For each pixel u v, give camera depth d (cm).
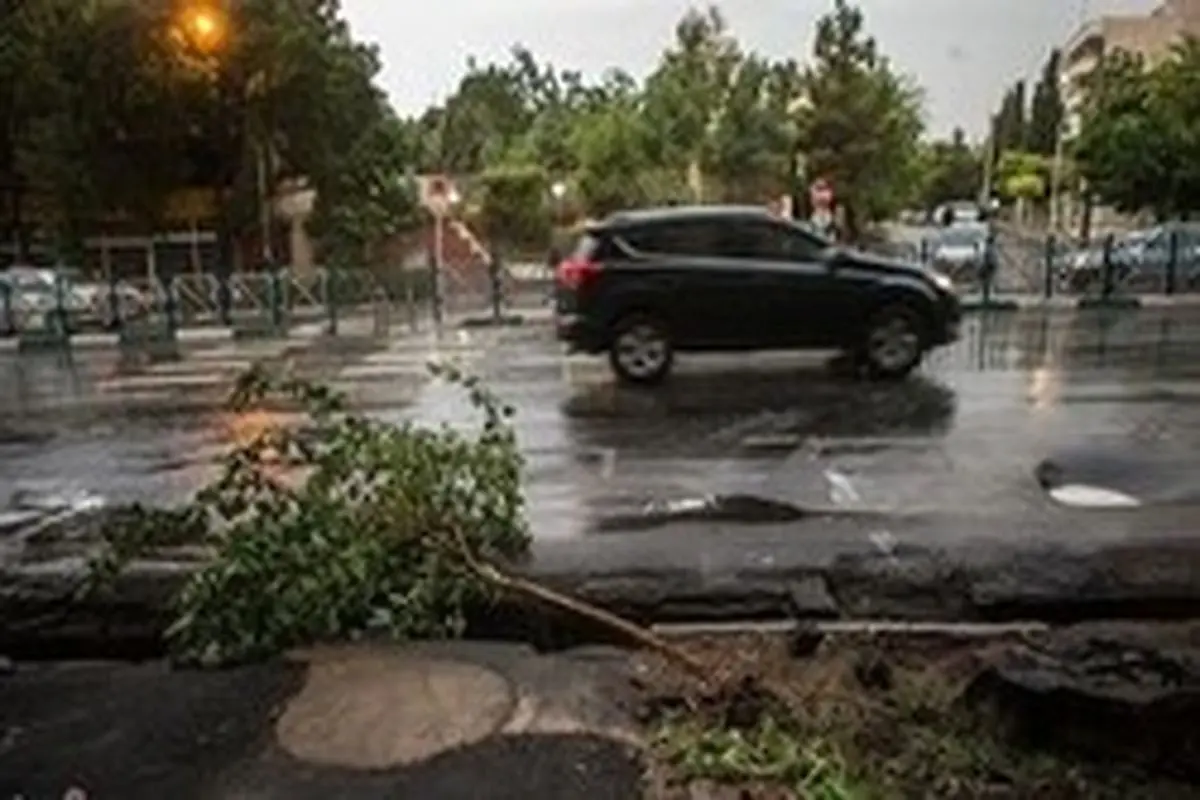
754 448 1001
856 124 4878
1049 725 441
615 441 1046
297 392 652
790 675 495
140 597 587
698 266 1386
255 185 3419
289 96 3394
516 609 548
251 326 2389
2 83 3428
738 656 511
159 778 402
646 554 651
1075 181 5209
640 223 1407
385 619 518
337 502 530
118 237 3506
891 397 1254
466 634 545
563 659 495
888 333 1396
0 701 471
